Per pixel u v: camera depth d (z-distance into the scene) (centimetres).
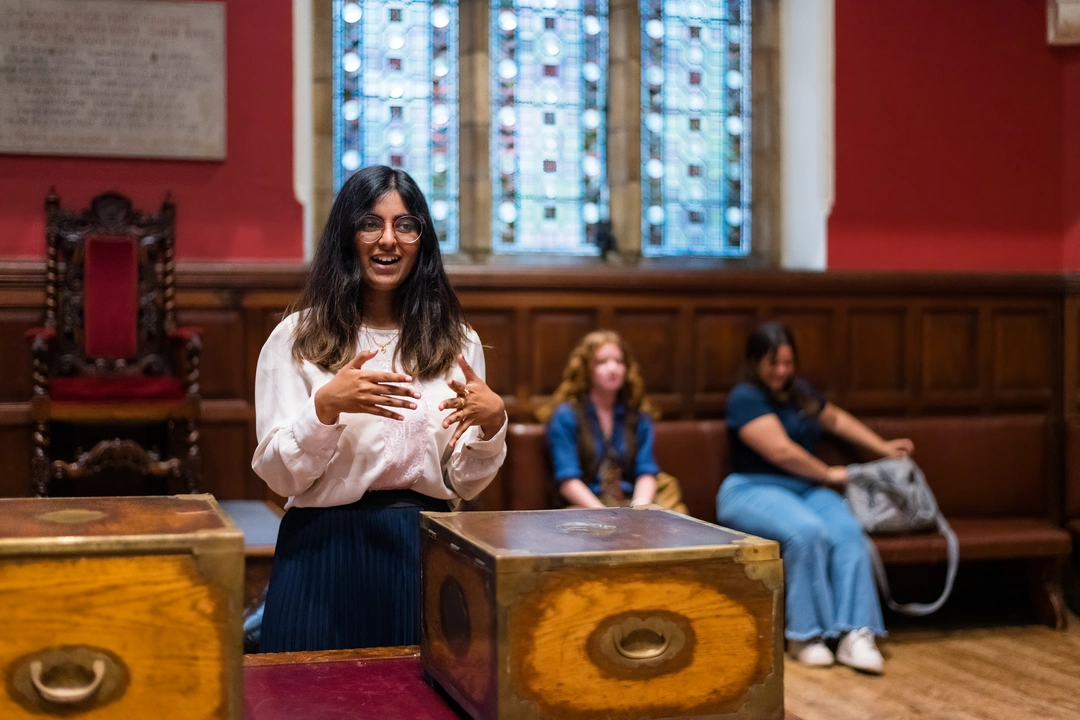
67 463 435
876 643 442
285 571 195
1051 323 562
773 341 441
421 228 200
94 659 122
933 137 567
